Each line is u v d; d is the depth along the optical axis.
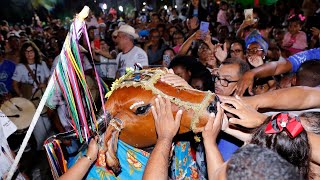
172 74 1.48
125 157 1.50
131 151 1.52
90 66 4.04
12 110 4.08
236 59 2.25
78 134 1.43
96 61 6.12
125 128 1.43
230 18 9.40
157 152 1.36
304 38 5.89
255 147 1.03
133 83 1.43
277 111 1.64
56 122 3.65
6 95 4.65
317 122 1.37
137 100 1.39
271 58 4.13
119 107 1.43
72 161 1.65
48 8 12.37
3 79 5.04
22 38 7.02
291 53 5.49
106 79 5.69
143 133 1.43
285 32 6.19
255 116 1.43
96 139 1.46
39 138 4.39
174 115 1.37
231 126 1.50
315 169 1.26
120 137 1.48
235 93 2.08
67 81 1.37
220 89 2.22
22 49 4.95
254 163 0.97
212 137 1.38
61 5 12.14
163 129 1.37
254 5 10.25
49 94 1.41
